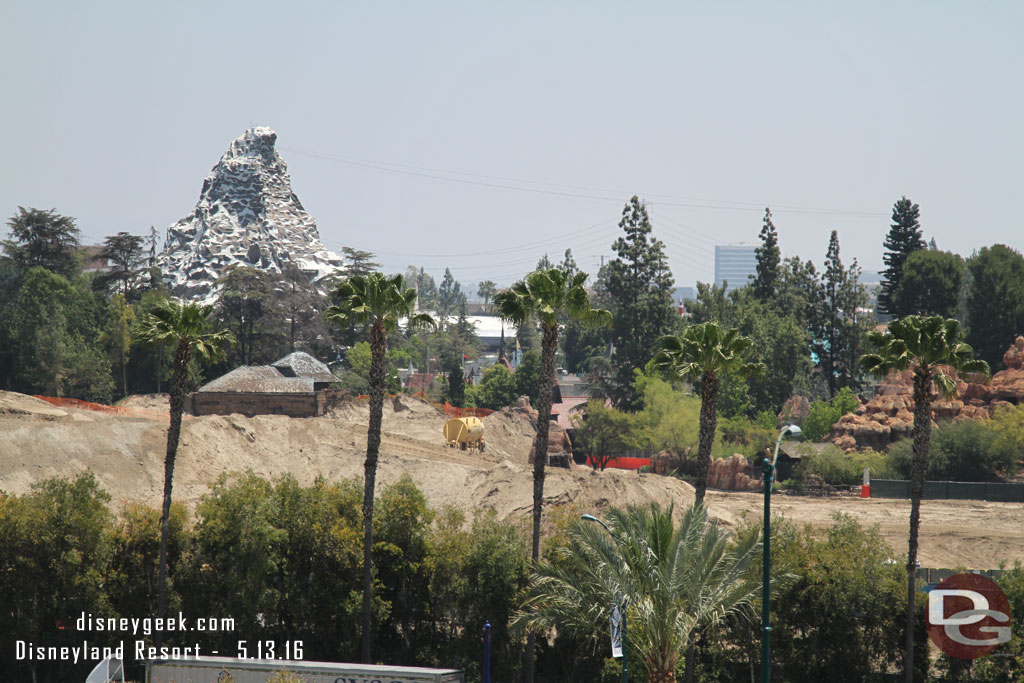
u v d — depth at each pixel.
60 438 81.75
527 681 52.53
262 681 45.22
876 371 54.56
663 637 41.03
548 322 52.38
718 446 124.25
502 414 134.00
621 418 131.12
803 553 54.75
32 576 54.12
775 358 151.25
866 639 54.62
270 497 58.03
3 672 55.41
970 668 54.00
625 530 42.28
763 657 35.56
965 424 114.62
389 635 58.94
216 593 56.88
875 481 110.00
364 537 56.12
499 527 56.16
